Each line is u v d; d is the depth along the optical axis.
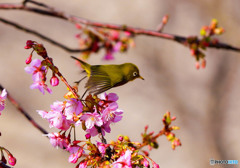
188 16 18.78
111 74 4.63
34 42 3.43
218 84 18.22
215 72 18.38
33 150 16.66
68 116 3.37
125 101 18.33
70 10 18.95
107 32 6.72
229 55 18.36
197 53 5.73
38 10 5.79
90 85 4.45
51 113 3.40
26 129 17.28
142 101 18.28
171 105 18.05
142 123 17.75
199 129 17.56
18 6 5.71
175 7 19.16
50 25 17.94
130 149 3.48
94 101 3.47
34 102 17.47
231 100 17.78
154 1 19.45
